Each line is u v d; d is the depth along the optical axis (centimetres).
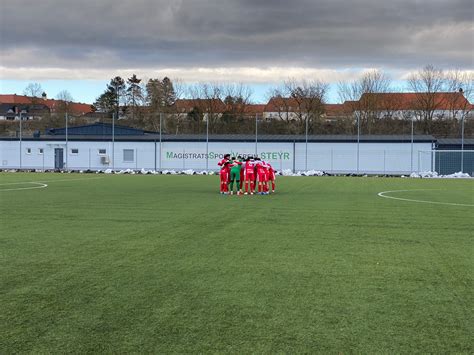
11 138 4628
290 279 667
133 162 4462
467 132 4772
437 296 591
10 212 1391
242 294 596
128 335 466
